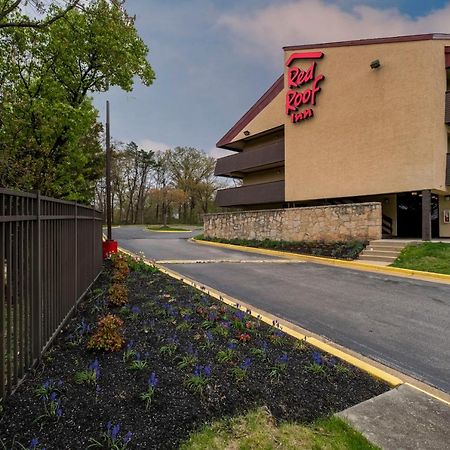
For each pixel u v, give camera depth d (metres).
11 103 8.31
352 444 2.06
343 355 3.44
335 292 6.54
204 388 2.53
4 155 6.85
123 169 40.78
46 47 9.57
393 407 2.51
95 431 2.01
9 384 2.30
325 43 14.24
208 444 1.97
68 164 10.76
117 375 2.65
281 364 3.00
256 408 2.35
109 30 9.33
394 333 4.28
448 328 4.48
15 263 2.45
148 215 46.03
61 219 3.73
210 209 41.69
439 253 9.46
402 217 14.43
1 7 7.43
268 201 17.41
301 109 15.46
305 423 2.25
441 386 2.98
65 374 2.66
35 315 2.82
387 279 7.92
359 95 13.12
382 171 12.41
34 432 1.97
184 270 8.94
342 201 15.50
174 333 3.58
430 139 11.29
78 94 10.62
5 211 2.30
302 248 12.80
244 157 19.22
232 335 3.67
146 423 2.11
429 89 11.33
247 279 7.78
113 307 4.51
